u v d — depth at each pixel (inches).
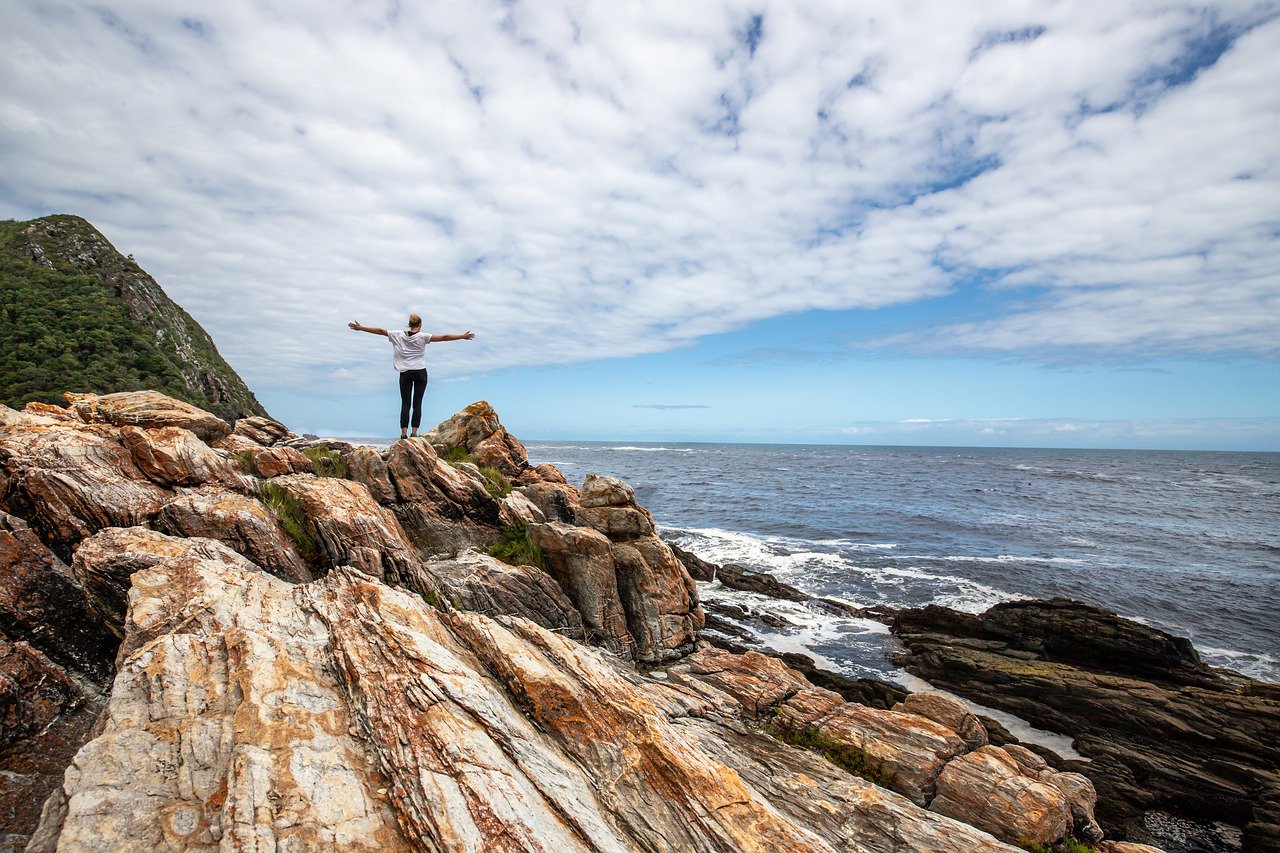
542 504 752.3
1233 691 733.9
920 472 4503.0
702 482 3201.3
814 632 951.0
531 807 234.8
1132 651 802.2
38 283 2209.6
